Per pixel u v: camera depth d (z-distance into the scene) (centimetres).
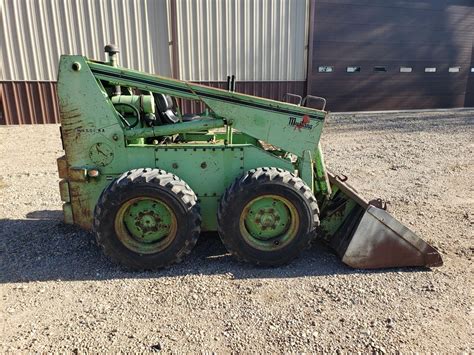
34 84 1033
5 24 988
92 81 319
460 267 330
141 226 318
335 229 354
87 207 341
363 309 270
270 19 1164
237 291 291
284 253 321
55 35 1021
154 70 1100
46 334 242
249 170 325
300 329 248
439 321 258
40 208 462
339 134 980
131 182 302
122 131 327
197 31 1105
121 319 258
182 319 258
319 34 1255
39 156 728
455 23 1434
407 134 975
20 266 326
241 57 1160
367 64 1351
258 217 322
